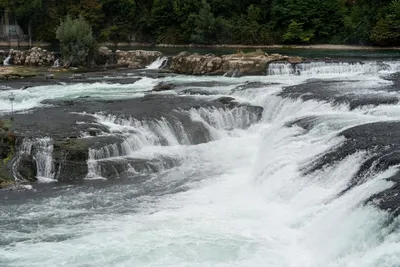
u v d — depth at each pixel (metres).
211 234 16.20
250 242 15.61
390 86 31.20
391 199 14.20
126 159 22.84
